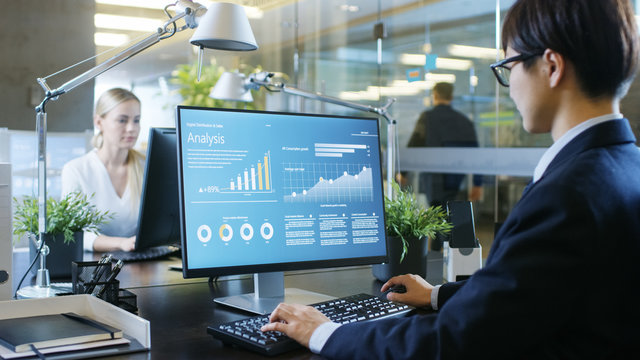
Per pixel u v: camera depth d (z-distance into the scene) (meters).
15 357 0.99
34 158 3.72
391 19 4.82
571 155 0.88
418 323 0.93
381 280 1.77
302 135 1.46
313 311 1.12
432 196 4.52
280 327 1.10
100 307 1.22
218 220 1.33
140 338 1.10
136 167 3.04
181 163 1.30
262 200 1.39
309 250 1.43
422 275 1.78
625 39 0.89
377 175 1.56
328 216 1.47
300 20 4.75
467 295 0.87
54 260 1.84
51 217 1.84
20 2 3.69
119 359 1.04
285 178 1.42
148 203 1.92
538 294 0.80
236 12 1.74
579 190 0.81
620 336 0.83
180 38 4.14
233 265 1.33
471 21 4.23
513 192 3.98
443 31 4.45
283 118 1.44
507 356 0.84
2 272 1.44
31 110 3.72
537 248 0.82
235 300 1.46
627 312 0.83
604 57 0.88
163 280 1.80
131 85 4.00
